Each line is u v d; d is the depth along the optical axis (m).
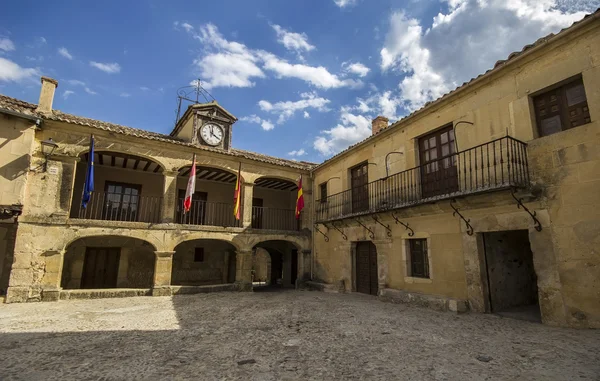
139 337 5.38
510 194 6.59
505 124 7.15
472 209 7.63
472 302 7.46
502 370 3.72
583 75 5.95
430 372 3.70
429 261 8.67
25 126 9.70
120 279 13.12
